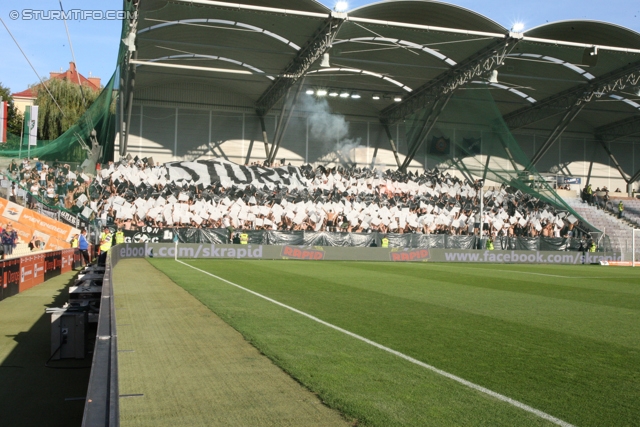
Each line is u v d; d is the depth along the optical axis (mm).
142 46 35406
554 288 18922
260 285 16844
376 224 38844
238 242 32906
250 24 32688
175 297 13672
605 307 14078
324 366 7219
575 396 6191
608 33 33938
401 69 40000
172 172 38500
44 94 48281
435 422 5270
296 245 33656
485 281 20859
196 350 8062
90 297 11352
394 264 30703
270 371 6984
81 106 49094
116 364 3793
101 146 38094
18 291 16000
